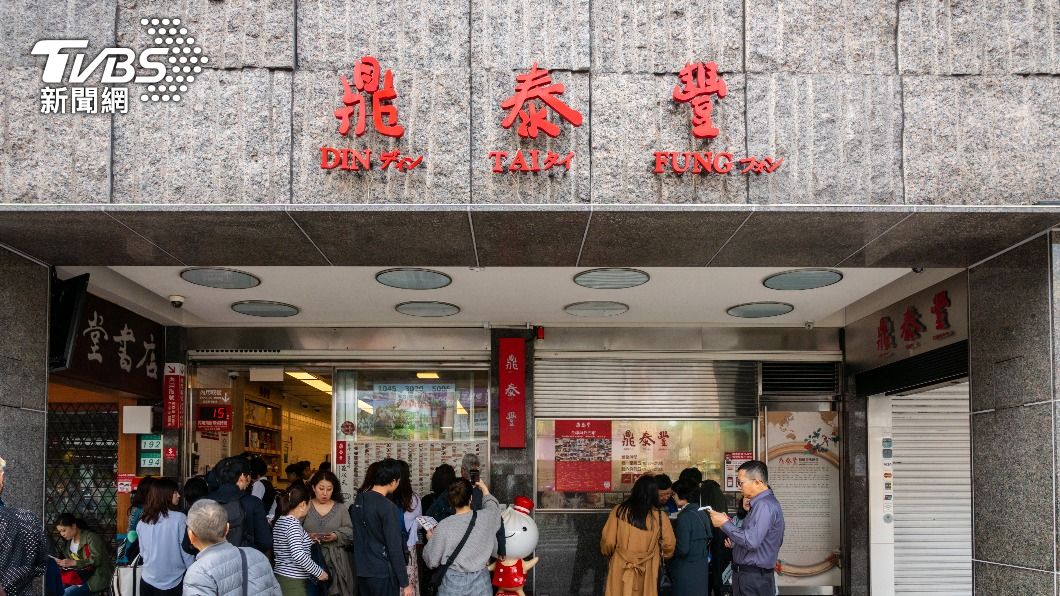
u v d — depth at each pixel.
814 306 7.58
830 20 4.62
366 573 5.50
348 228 4.72
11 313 4.95
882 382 7.74
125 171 4.47
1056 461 4.62
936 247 5.11
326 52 4.55
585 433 8.66
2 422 4.81
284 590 5.59
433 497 7.29
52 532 8.38
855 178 4.53
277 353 8.60
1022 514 4.88
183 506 5.91
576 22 4.57
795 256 5.31
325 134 4.50
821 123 4.55
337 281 6.57
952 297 6.42
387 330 8.63
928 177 4.54
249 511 5.39
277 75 4.52
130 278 6.41
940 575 8.31
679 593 6.32
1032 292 4.86
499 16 4.57
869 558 8.30
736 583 5.27
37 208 4.36
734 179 4.50
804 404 8.76
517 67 4.55
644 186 4.50
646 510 6.34
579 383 8.70
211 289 6.85
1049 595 4.60
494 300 7.41
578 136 4.52
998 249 5.14
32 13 4.54
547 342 8.68
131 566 5.57
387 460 5.72
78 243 4.95
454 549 5.73
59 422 8.54
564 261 5.41
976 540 5.32
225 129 4.49
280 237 4.89
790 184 4.51
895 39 4.63
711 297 7.22
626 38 4.58
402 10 4.56
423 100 4.52
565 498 8.59
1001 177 4.55
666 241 4.98
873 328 7.94
